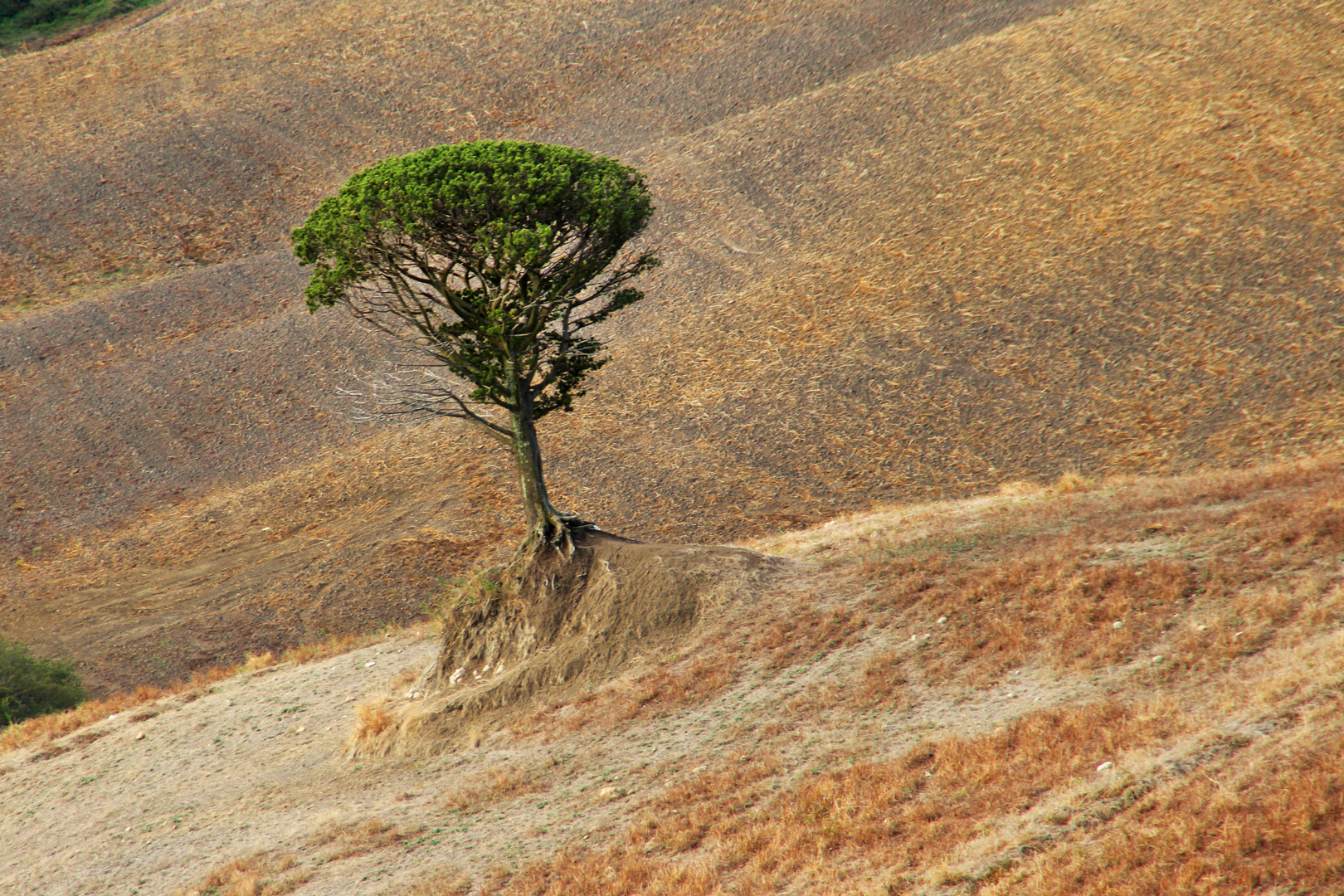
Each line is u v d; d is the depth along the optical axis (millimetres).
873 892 16984
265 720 36875
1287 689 18562
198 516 64375
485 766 28172
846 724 24188
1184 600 24375
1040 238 72312
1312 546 24969
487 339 32281
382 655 41094
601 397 69875
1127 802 16969
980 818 18422
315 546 59562
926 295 71062
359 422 71625
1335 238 61469
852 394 64000
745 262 81062
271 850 26141
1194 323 59812
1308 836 14305
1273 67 80000
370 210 29594
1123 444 52375
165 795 32375
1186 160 73938
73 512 65312
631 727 27594
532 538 34156
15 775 37438
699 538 54125
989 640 25781
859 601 30172
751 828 20688
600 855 21422
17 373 77438
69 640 53344
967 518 38344
